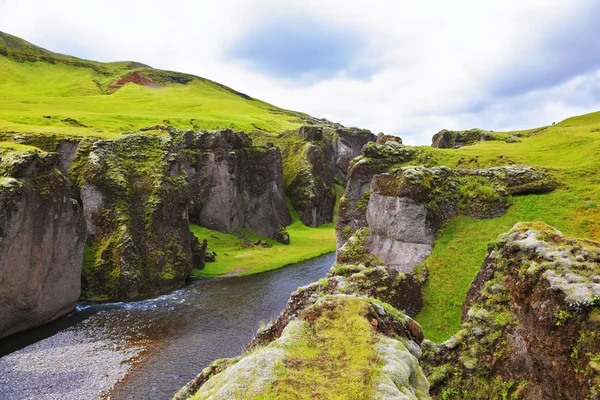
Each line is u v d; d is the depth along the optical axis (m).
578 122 92.62
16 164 39.31
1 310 37.03
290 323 13.45
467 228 37.66
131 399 28.12
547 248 18.56
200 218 92.06
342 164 170.12
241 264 72.44
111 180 58.84
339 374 9.84
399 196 39.59
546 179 39.88
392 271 29.12
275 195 112.38
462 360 19.23
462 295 29.72
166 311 47.44
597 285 15.31
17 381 30.44
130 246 54.25
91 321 43.88
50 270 42.28
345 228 50.22
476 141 90.06
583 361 14.10
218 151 93.12
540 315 16.62
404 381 10.05
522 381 17.16
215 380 10.34
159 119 139.75
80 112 126.31
